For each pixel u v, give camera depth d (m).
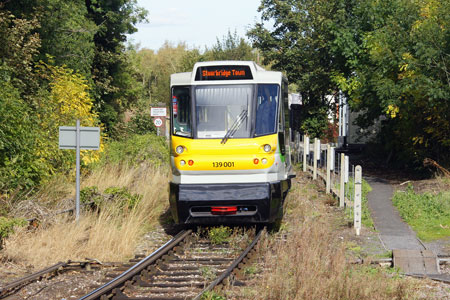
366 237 15.66
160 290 10.27
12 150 17.55
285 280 9.52
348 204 19.75
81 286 10.93
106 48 44.75
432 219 17.75
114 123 45.12
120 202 17.91
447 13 24.48
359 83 32.06
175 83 16.48
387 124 35.88
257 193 15.38
